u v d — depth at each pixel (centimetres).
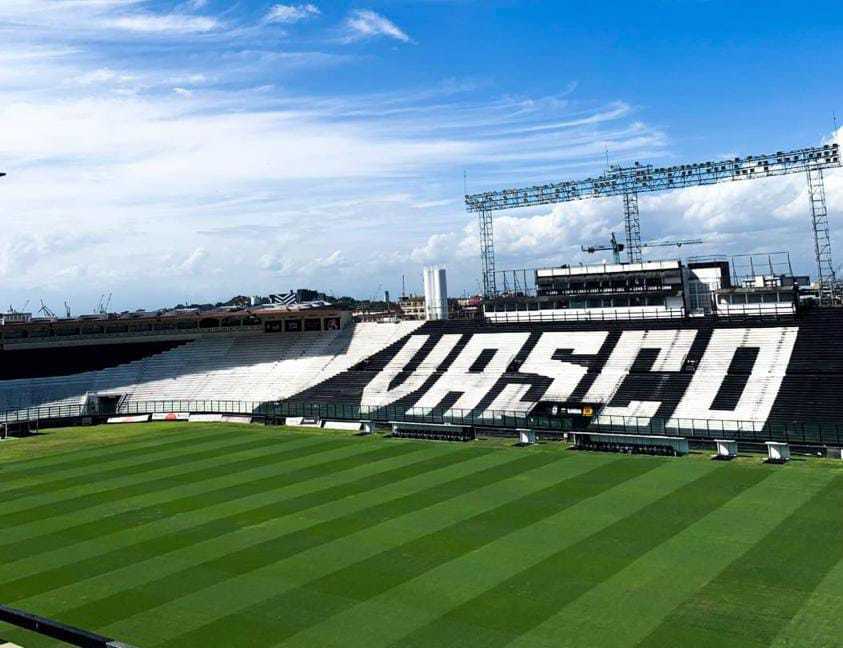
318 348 9612
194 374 9562
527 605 2714
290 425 7425
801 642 2333
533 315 8800
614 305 8438
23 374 9388
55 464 5762
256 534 3700
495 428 6269
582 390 7025
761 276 8525
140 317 9725
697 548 3219
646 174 8912
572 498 4134
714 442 5388
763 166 8188
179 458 5825
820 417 5681
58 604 2898
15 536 3819
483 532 3578
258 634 2573
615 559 3131
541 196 9650
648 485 4359
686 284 8344
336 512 4038
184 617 2738
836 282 9131
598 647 2369
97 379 9450
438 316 10331
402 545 3438
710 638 2388
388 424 6838
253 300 14200
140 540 3675
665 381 6775
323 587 2972
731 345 6956
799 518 3581
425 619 2638
